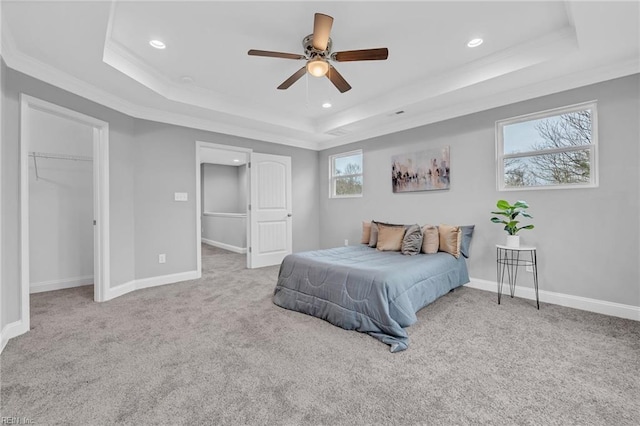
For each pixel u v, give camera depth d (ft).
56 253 12.00
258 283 12.80
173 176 12.94
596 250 8.96
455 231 11.02
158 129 12.51
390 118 13.43
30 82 8.00
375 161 15.51
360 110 13.50
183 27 7.54
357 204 16.58
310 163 18.67
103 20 6.44
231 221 23.06
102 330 7.79
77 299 10.52
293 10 6.93
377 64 9.68
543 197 9.95
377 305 7.40
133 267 11.77
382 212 15.23
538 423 4.39
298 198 18.03
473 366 5.98
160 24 7.40
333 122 14.98
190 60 9.29
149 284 12.23
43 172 11.77
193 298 10.65
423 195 13.42
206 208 27.89
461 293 10.96
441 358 6.31
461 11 7.04
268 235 16.57
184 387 5.31
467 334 7.47
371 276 7.82
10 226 7.40
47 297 10.77
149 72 9.86
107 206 10.52
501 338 7.23
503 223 10.28
